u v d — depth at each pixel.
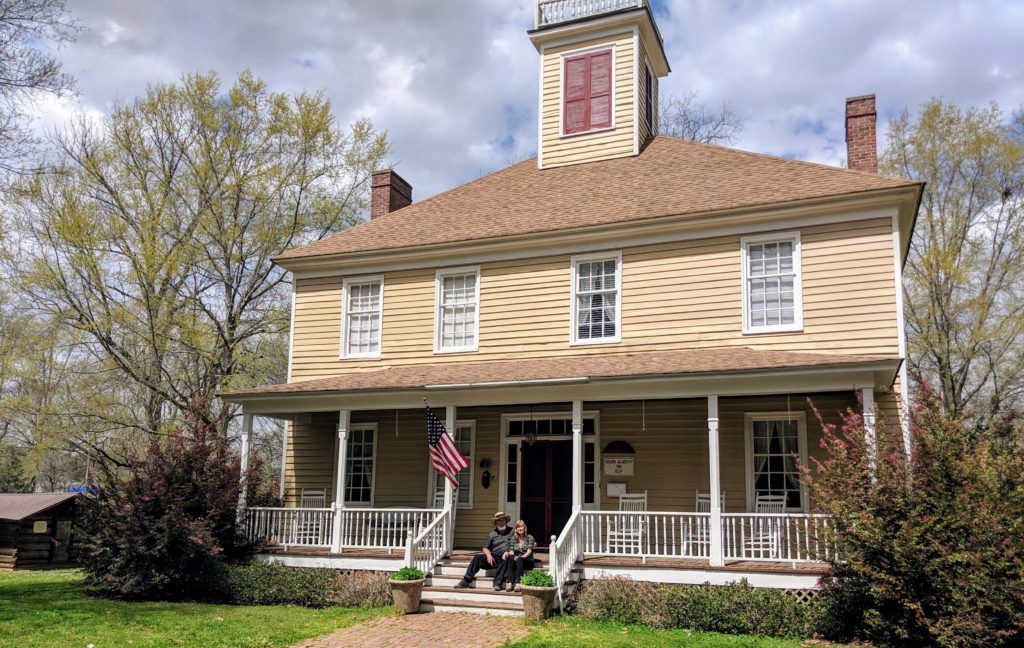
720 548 13.08
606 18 21.16
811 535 12.12
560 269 18.00
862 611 11.10
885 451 11.35
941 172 30.17
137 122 27.53
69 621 12.76
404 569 13.85
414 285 19.48
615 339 17.06
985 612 9.94
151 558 15.27
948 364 29.48
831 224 15.52
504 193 21.00
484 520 17.98
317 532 17.39
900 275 14.80
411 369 18.45
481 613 13.28
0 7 16.64
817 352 15.16
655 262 17.02
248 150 28.58
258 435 35.09
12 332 26.47
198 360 28.92
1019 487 10.18
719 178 17.92
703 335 16.23
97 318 26.80
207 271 28.94
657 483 16.41
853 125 17.89
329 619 13.13
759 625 11.62
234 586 15.08
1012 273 29.00
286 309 29.56
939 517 10.33
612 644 10.72
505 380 15.32
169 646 11.06
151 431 26.31
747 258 16.22
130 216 27.47
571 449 17.67
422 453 18.91
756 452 15.86
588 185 19.78
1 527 23.47
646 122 22.11
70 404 26.56
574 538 14.04
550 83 22.03
